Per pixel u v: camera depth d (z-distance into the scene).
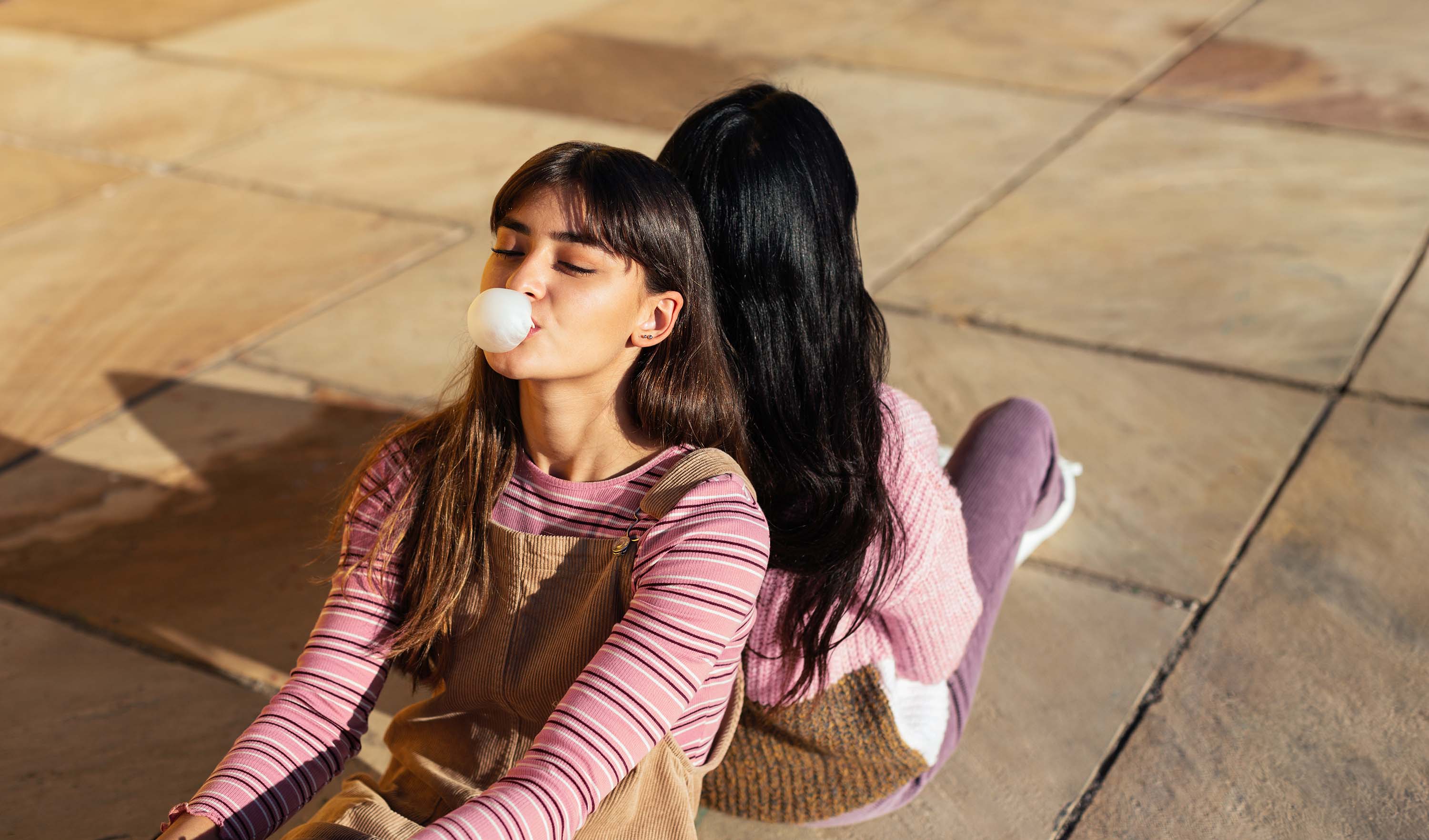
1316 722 2.32
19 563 2.83
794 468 1.55
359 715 1.51
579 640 1.40
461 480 1.45
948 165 5.03
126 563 2.83
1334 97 5.61
